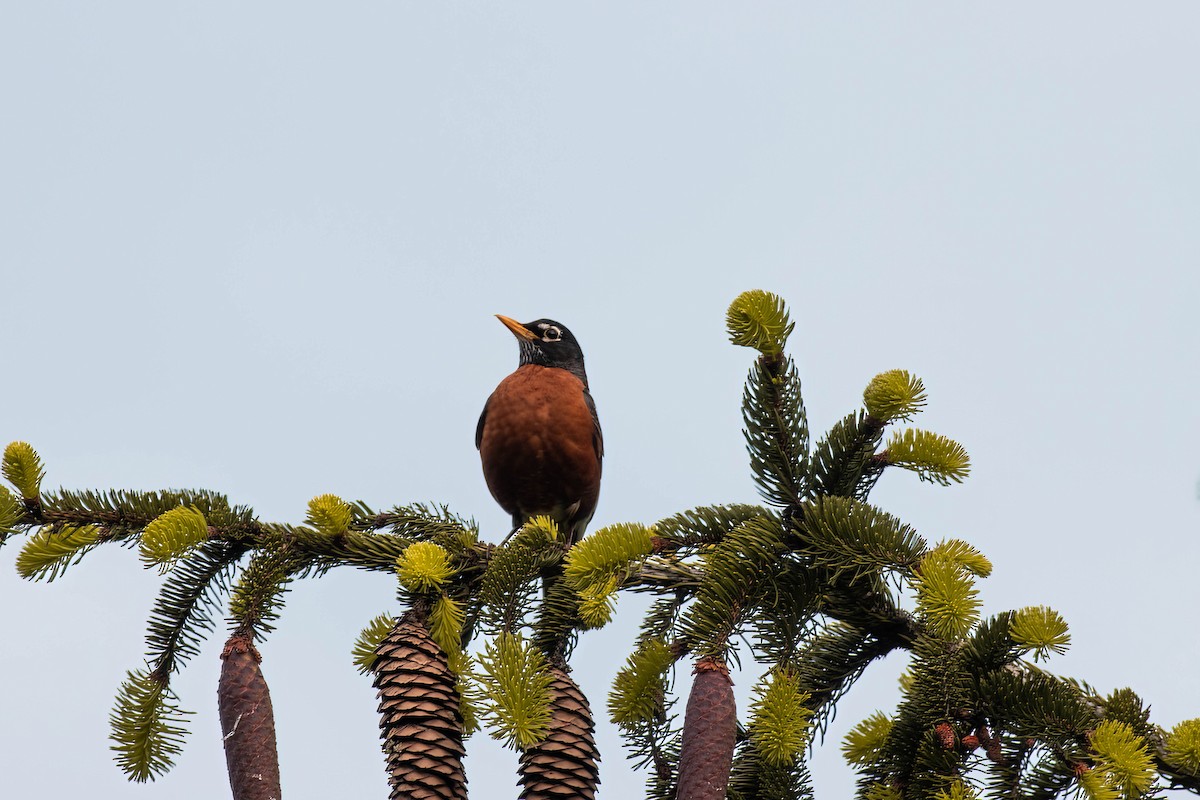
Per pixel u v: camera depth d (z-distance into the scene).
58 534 7.94
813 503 7.89
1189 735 7.14
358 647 7.70
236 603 7.43
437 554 7.34
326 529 8.48
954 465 8.25
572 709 6.96
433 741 6.70
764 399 8.17
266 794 6.62
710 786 6.14
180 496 8.47
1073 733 7.08
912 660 8.45
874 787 7.59
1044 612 7.05
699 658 6.69
